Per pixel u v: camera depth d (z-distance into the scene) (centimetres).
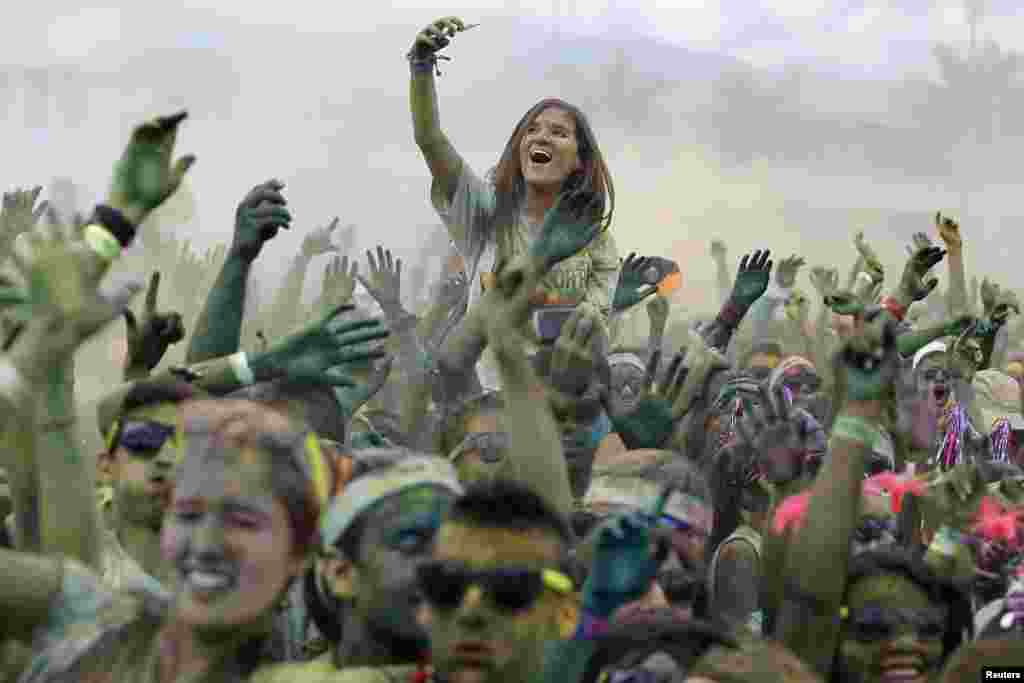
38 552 527
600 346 775
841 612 539
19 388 461
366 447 782
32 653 460
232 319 715
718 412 892
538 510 449
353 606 488
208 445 441
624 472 596
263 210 719
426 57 980
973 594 689
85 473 489
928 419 912
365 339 646
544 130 997
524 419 545
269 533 438
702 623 464
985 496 696
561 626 469
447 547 446
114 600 468
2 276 475
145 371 690
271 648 555
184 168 491
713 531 763
